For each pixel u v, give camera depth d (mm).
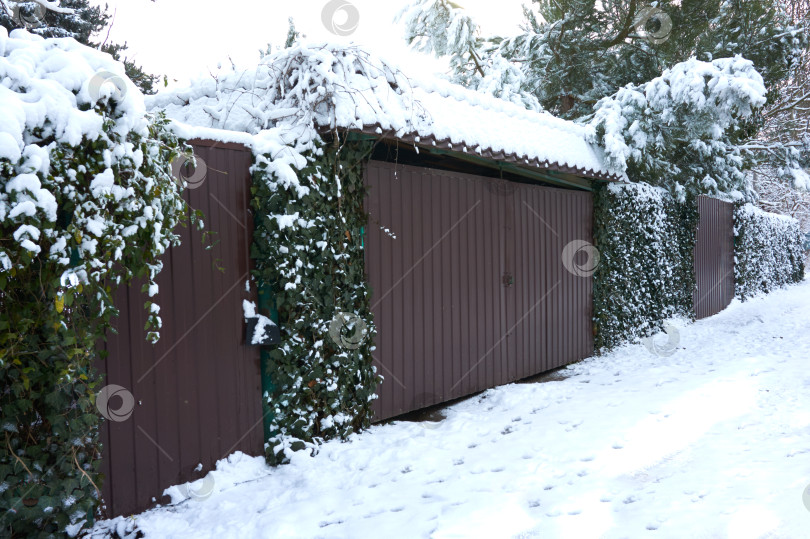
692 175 12070
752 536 2756
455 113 5602
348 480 4090
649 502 3334
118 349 3471
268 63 4855
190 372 3881
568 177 8047
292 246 4324
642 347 9117
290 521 3449
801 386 5801
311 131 4508
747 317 12469
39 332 2807
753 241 16812
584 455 4301
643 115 9625
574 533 3023
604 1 13516
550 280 7785
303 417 4480
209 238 4008
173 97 5410
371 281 5266
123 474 3496
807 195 28125
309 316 4496
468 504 3551
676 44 13141
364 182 5191
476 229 6555
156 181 3092
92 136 2760
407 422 5473
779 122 18531
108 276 3283
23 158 2559
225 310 4117
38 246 2531
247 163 4285
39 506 2830
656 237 10297
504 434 5043
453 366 6207
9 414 2740
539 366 7562
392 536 3193
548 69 14273
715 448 4188
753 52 12547
